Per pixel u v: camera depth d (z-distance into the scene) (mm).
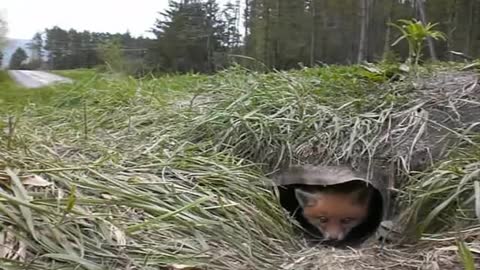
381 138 528
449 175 420
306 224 619
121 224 338
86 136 529
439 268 347
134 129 594
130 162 452
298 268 380
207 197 385
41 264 287
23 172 350
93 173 388
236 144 549
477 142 476
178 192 399
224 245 368
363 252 418
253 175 503
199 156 500
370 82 673
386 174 503
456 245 361
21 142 418
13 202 302
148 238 337
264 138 548
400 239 426
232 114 574
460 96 573
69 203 309
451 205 409
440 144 503
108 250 314
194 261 329
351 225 604
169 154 487
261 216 436
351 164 519
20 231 298
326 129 554
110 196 361
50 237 302
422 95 593
